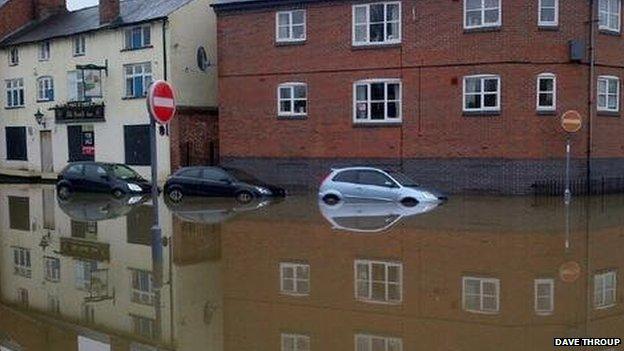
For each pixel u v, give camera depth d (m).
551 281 10.26
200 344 7.46
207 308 9.08
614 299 9.27
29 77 39.81
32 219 19.70
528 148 24.53
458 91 25.30
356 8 27.17
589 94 25.31
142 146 34.00
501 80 24.59
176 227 16.73
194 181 25.09
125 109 34.56
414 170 26.22
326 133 28.06
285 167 29.09
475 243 13.52
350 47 27.33
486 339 7.45
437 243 13.58
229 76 30.27
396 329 7.89
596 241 13.70
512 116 24.52
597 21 25.45
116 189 26.58
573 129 22.42
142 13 34.44
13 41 40.78
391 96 26.70
